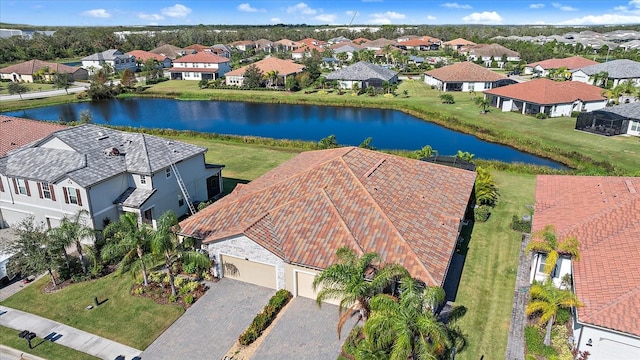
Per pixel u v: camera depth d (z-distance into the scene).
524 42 175.50
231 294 27.23
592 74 102.81
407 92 103.25
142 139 38.62
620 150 56.09
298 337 23.52
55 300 27.22
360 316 22.86
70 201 33.16
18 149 38.03
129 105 99.00
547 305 21.56
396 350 16.39
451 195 33.12
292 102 97.94
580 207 29.66
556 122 72.38
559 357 21.28
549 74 112.12
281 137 69.62
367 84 105.50
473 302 26.38
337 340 23.25
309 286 26.30
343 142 66.06
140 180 35.69
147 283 28.08
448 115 78.31
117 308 26.30
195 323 24.83
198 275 28.92
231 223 29.36
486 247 32.50
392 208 28.91
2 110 90.50
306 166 35.44
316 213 28.45
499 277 28.81
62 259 29.64
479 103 85.12
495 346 22.84
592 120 65.19
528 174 48.53
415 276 23.52
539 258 27.02
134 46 190.88
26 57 162.25
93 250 29.98
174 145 39.53
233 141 64.56
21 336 23.55
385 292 23.34
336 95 101.25
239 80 116.69
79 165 33.81
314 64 129.50
